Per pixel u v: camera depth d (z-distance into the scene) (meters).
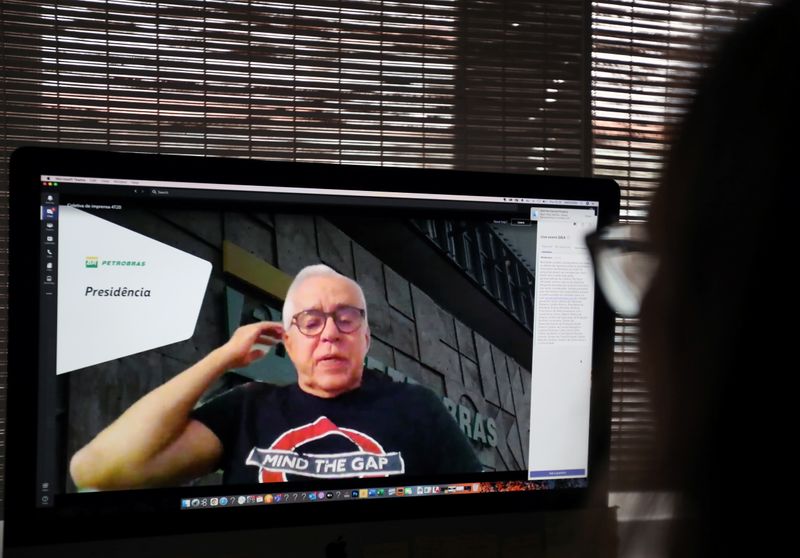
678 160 0.26
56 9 1.00
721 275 0.24
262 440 0.63
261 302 0.63
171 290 0.61
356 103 1.13
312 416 0.64
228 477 0.62
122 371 0.59
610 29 1.24
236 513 0.62
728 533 0.24
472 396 0.68
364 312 0.65
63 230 0.58
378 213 0.66
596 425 0.71
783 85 0.24
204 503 0.62
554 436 0.70
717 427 0.24
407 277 0.67
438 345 0.67
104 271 0.59
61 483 0.58
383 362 0.66
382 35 1.13
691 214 0.25
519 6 1.20
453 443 0.68
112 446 0.59
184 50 1.05
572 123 1.23
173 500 0.61
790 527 0.22
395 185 0.66
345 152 1.13
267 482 0.63
